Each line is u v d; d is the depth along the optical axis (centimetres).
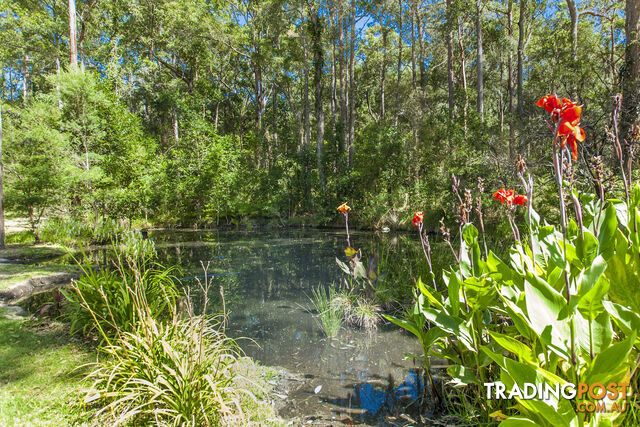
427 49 2100
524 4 1529
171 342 226
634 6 670
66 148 1057
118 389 209
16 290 520
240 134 2558
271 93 2747
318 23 1780
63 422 196
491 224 891
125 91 2175
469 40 1795
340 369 296
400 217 1388
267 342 357
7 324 366
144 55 2327
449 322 189
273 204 1789
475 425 200
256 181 1892
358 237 1218
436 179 1195
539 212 678
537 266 172
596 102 637
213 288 574
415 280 451
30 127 1058
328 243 1088
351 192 1625
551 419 117
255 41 2153
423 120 1565
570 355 126
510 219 204
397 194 1456
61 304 409
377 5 1892
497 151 1018
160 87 2341
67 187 1030
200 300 506
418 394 253
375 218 1463
